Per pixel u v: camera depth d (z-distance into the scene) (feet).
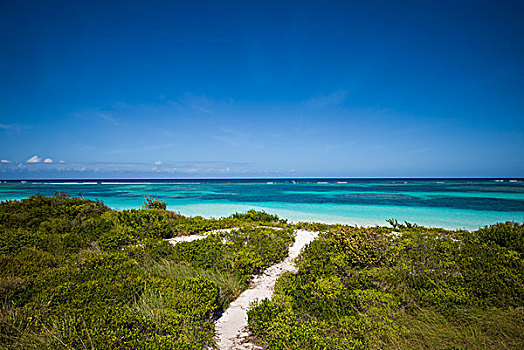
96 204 50.21
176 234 39.32
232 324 16.57
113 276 19.99
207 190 182.60
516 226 32.01
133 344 12.32
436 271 20.40
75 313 14.43
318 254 26.27
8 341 12.36
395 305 15.90
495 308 15.66
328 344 12.55
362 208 84.17
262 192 162.09
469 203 95.76
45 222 37.73
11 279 17.95
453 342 13.05
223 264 24.71
